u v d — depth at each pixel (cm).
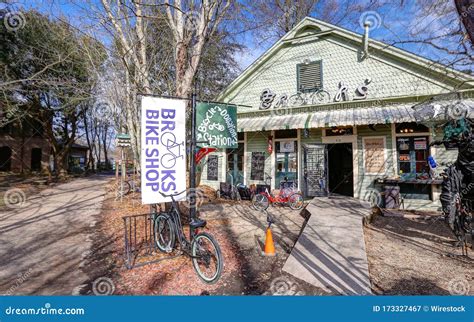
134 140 1249
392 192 912
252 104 1261
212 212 888
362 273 409
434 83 910
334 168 1357
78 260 485
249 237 612
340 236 571
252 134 1228
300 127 973
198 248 418
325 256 470
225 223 742
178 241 507
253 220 779
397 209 903
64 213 925
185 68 710
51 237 636
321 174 1077
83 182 2139
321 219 701
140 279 402
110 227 726
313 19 1113
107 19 695
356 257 466
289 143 1144
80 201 1183
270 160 1173
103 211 958
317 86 1109
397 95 954
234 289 370
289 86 1177
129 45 749
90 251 532
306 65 1140
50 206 1062
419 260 480
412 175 916
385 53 985
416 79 938
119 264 461
